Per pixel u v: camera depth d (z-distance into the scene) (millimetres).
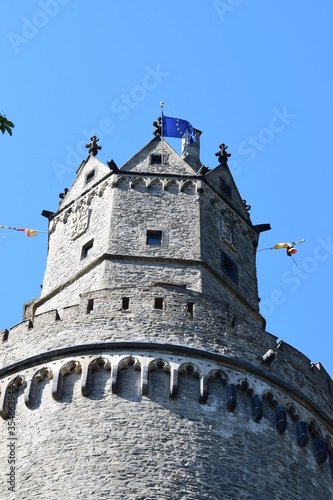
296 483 65250
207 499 60875
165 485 60781
